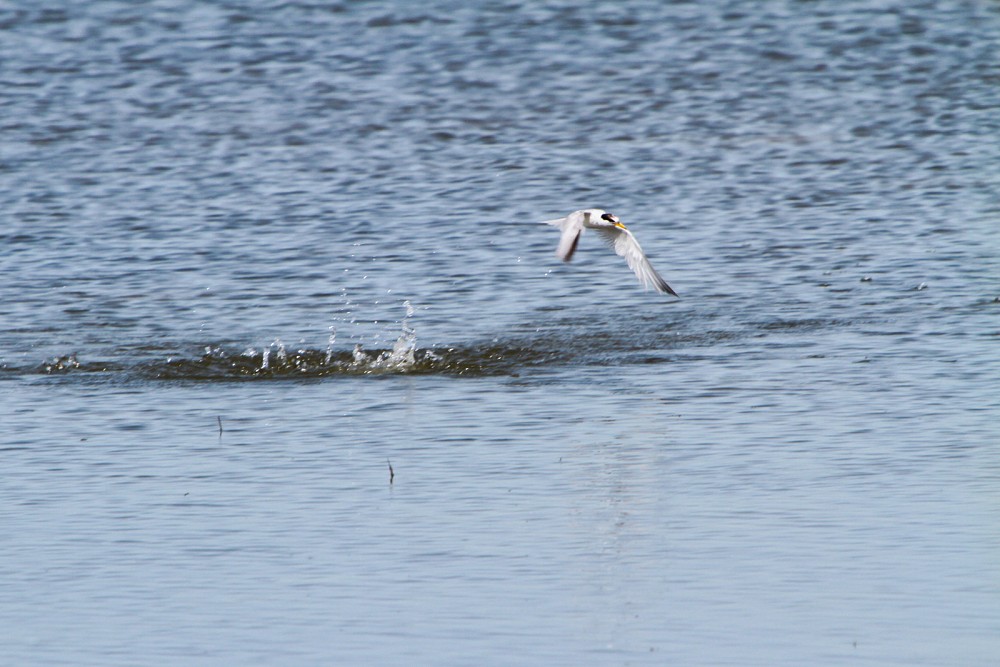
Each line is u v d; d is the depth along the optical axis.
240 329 19.22
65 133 33.69
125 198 28.09
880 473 12.95
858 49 42.31
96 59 40.84
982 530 11.41
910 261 22.91
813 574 10.64
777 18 45.97
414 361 17.55
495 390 16.31
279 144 32.88
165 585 10.65
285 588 10.57
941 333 18.48
